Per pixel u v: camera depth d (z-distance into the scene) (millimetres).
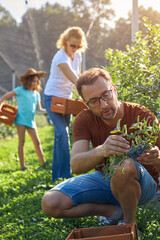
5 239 2969
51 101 4875
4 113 6094
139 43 3625
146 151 2287
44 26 13727
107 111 2434
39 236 2895
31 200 3910
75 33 4688
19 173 5688
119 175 2428
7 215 3541
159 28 3574
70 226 3053
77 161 2525
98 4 10297
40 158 6293
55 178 4887
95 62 13086
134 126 2195
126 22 9820
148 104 3262
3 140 11375
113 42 11109
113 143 2229
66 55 4773
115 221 2855
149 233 2648
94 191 2758
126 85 3596
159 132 2230
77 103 4695
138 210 3072
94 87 2396
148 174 2631
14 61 16844
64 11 12539
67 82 4957
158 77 3283
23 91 6227
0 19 14445
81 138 2689
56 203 2697
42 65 16391
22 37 15047
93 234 2279
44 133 12570
